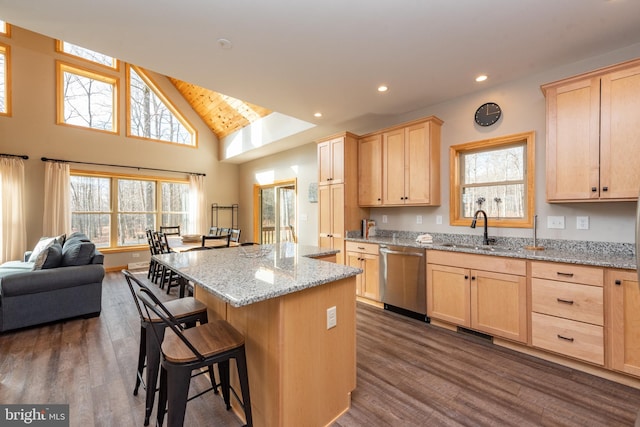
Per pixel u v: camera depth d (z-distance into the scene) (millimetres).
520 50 2393
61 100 5254
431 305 3012
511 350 2494
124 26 2055
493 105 3062
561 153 2389
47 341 2691
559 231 2674
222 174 7340
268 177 6535
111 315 3367
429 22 2023
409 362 2307
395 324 3062
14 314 2855
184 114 6734
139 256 6059
